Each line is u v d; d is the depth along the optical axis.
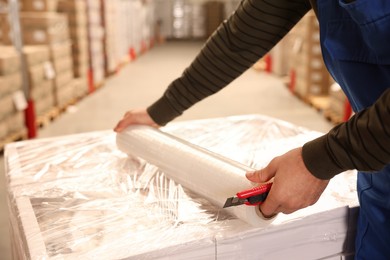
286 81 5.42
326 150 0.60
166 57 8.36
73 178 0.95
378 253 0.77
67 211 0.79
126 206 0.81
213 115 3.88
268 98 4.61
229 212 0.76
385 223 0.75
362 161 0.57
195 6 12.57
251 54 0.94
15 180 0.93
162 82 5.56
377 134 0.54
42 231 0.72
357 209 0.81
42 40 3.58
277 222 0.72
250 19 0.90
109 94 4.80
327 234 0.79
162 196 0.86
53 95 3.72
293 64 4.77
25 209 0.79
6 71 2.70
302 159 0.62
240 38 0.93
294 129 1.29
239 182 0.75
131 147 1.05
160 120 1.08
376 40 0.62
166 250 0.66
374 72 0.68
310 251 0.78
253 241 0.71
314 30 4.07
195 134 1.25
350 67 0.70
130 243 0.67
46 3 3.64
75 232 0.71
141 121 1.09
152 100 4.52
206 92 1.02
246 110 4.08
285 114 3.92
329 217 0.78
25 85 2.96
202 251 0.68
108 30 5.62
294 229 0.74
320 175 0.61
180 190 0.89
